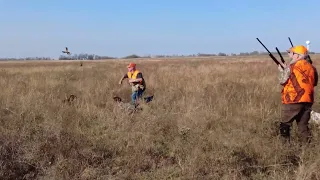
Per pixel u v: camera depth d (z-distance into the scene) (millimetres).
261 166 4895
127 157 5242
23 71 23094
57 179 4578
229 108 8117
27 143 5285
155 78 15297
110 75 18328
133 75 9211
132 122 6664
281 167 4879
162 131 6328
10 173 4676
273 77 15633
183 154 5367
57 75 18484
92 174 4723
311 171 4500
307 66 5602
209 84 12664
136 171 4934
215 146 5551
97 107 8344
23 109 7090
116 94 11305
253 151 5312
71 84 13750
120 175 4746
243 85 12281
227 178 4570
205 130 6480
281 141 5582
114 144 5637
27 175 4715
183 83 13367
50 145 5234
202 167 4855
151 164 5125
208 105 8344
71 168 4797
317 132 6012
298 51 5672
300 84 5551
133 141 5727
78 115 7188
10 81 13250
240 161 5020
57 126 5797
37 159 4984
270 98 9453
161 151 5578
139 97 9172
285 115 5734
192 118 6863
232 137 5918
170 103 8906
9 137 5352
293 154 5215
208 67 24094
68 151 5195
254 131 6473
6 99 8250
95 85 13422
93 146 5504
